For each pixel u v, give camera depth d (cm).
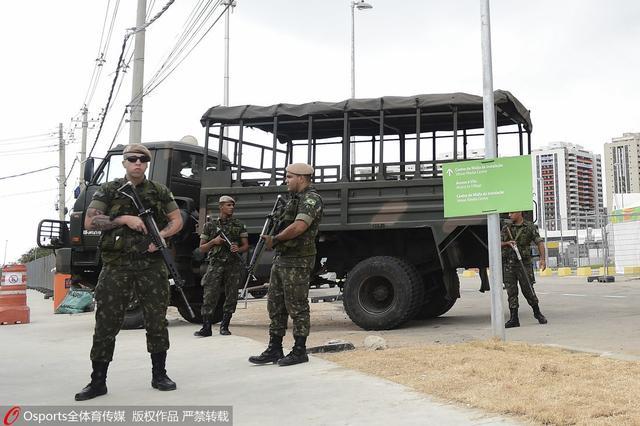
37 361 619
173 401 422
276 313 558
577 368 460
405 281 841
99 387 441
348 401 402
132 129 1552
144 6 1574
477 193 635
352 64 2417
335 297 1495
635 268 2467
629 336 677
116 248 435
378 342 627
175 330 888
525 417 346
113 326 440
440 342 689
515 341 637
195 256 955
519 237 823
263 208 888
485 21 646
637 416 331
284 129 972
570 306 1108
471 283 2205
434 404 384
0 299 1118
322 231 879
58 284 1498
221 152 934
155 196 457
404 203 841
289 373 504
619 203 3438
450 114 871
